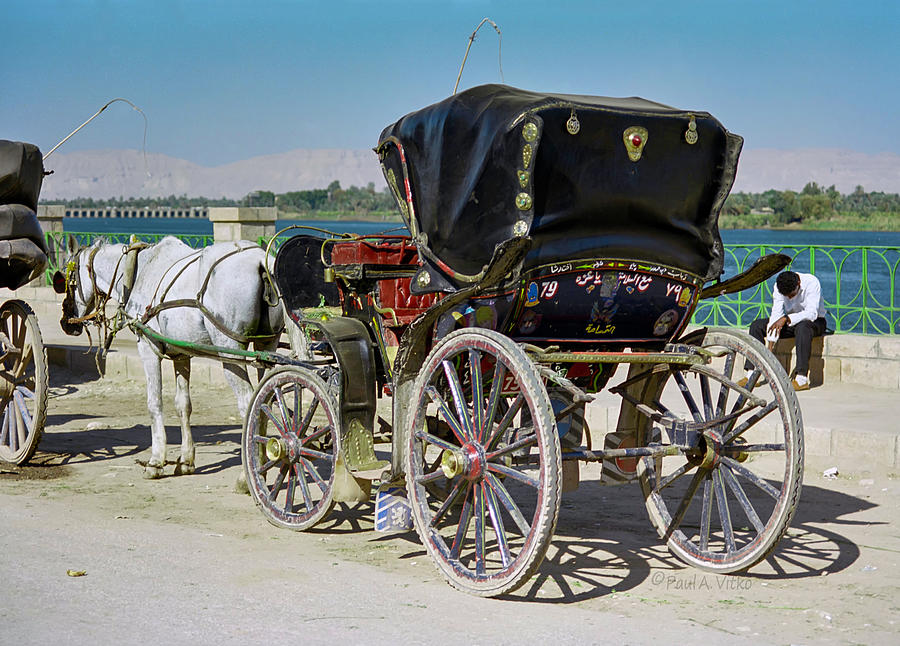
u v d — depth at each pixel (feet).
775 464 31.76
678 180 20.67
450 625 17.56
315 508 24.16
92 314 33.14
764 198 459.32
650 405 23.68
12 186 31.37
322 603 18.79
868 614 18.69
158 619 17.66
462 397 19.93
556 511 18.11
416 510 20.80
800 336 40.29
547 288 20.04
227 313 28.78
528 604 19.02
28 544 22.59
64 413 42.27
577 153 19.52
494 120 19.52
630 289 21.06
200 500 28.07
